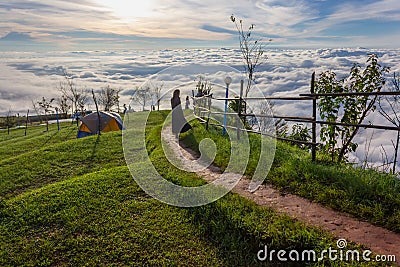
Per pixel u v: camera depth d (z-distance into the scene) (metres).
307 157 5.53
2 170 7.24
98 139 10.05
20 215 4.35
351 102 5.14
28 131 22.22
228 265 3.19
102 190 4.92
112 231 3.81
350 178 4.28
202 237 3.63
